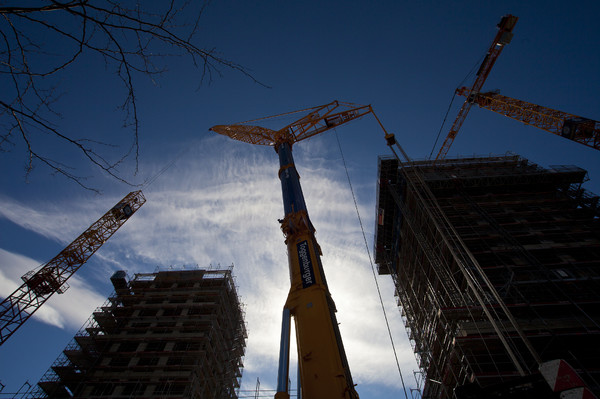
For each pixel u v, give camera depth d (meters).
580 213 50.16
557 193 56.12
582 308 34.25
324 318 14.85
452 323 36.94
